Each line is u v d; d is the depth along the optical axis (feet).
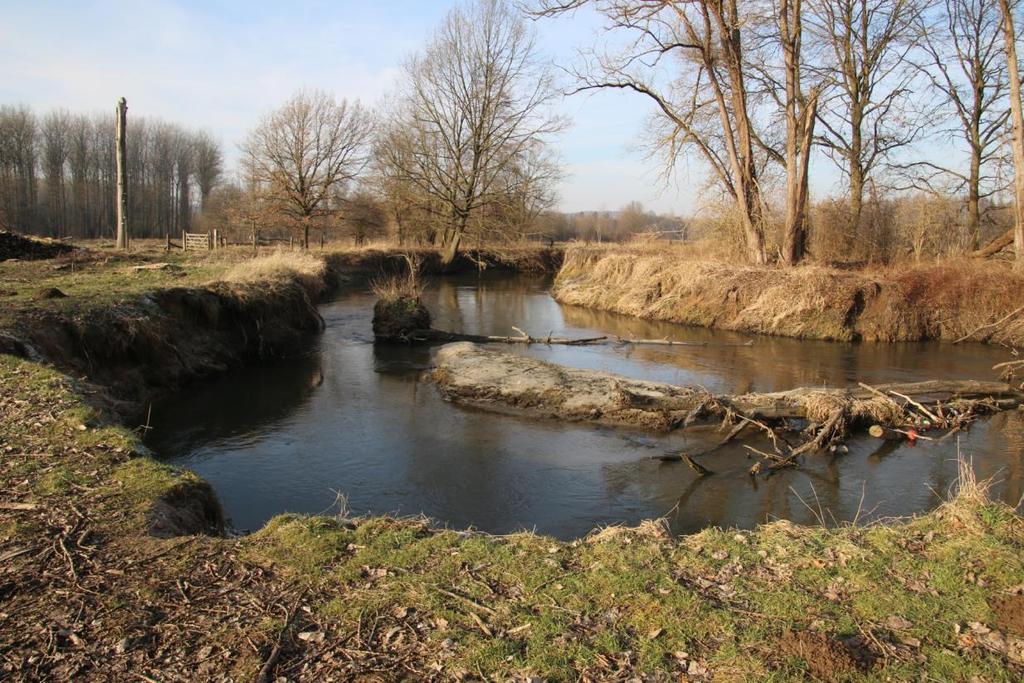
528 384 41.04
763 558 16.30
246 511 25.08
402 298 63.00
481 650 12.35
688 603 13.97
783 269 74.08
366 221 134.31
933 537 17.28
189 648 12.57
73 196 205.77
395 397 42.06
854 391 39.17
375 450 32.24
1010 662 11.93
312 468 29.78
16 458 21.08
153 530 17.42
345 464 30.35
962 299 64.95
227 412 38.04
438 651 12.42
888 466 30.86
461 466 30.27
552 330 71.10
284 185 123.95
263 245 133.39
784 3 70.28
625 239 154.30
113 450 22.36
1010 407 40.55
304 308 65.16
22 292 44.01
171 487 19.95
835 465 31.01
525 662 12.05
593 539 17.79
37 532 16.84
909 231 83.46
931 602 13.97
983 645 12.46
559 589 14.64
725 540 17.44
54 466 20.68
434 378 45.98
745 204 76.89
